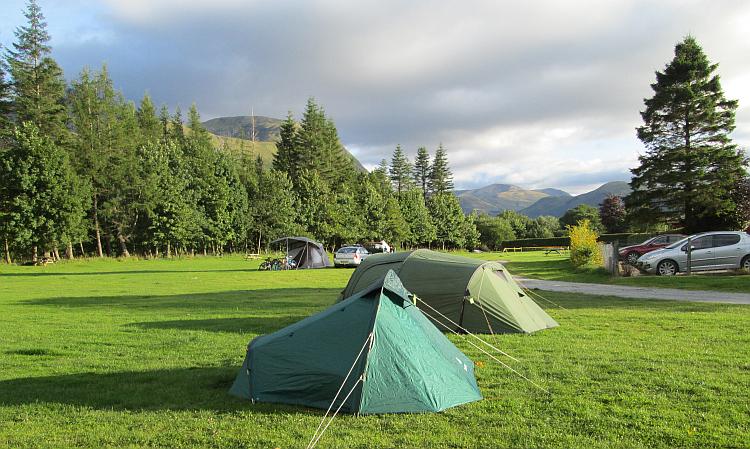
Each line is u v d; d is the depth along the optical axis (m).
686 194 39.03
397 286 6.91
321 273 32.19
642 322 11.63
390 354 6.21
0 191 43.47
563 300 16.00
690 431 5.20
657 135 40.31
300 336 6.62
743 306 13.64
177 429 5.47
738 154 38.53
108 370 8.03
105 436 5.30
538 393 6.54
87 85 54.84
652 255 22.59
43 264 41.75
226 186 60.81
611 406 5.97
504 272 11.99
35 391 6.93
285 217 63.22
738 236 21.31
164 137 76.38
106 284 24.72
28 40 49.97
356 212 69.75
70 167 45.84
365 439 5.10
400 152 108.06
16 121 50.88
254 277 29.00
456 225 87.38
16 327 12.16
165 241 55.16
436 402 5.98
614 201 91.88
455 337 10.33
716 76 38.91
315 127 83.81
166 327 11.94
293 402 6.24
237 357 8.82
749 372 7.29
